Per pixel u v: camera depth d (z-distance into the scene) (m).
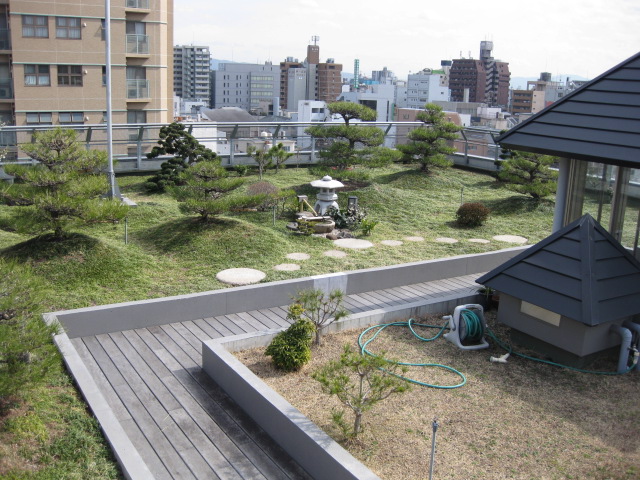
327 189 16.16
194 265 12.33
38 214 11.27
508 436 6.75
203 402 7.58
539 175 19.41
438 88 117.31
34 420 6.43
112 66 31.80
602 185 9.63
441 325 9.89
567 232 9.12
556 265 8.88
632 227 9.34
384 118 103.94
